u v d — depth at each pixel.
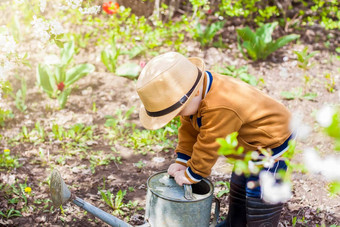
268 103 1.94
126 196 2.95
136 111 4.27
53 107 4.21
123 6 5.42
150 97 1.84
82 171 3.22
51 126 3.87
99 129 3.92
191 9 6.55
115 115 4.16
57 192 1.84
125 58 5.34
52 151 3.47
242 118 1.86
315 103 4.46
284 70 5.08
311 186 3.04
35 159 3.33
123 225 1.97
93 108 4.21
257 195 2.05
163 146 3.64
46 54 5.16
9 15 5.86
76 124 3.80
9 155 3.33
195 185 2.16
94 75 4.90
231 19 6.34
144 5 5.88
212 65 5.18
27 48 5.22
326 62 5.40
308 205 2.86
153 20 5.89
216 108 1.83
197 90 1.85
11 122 3.89
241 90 1.90
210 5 6.34
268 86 4.84
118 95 4.54
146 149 3.62
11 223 2.56
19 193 2.85
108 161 3.40
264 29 5.41
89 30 5.82
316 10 6.39
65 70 4.79
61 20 5.81
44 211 2.69
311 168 1.44
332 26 5.78
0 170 3.12
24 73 4.75
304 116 4.11
